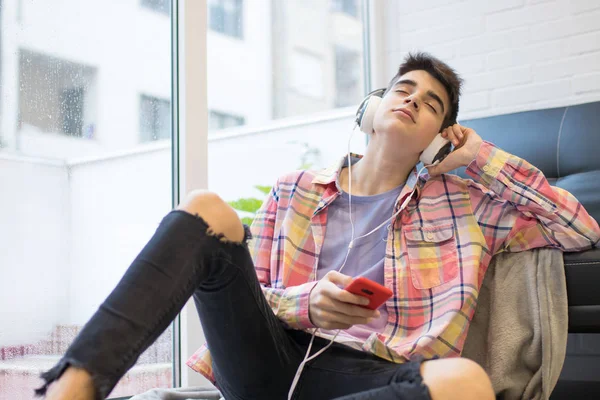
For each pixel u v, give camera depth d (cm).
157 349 213
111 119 224
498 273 159
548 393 145
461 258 147
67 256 206
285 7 396
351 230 153
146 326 96
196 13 222
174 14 223
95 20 222
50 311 199
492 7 288
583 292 149
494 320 155
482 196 159
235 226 112
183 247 104
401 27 314
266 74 401
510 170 155
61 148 208
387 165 156
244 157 398
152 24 226
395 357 131
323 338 133
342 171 165
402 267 146
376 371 119
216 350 121
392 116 151
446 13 301
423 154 155
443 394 101
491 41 287
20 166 196
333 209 158
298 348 130
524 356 151
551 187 155
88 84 218
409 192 152
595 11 265
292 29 391
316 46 370
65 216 207
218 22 396
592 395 204
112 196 220
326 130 362
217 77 396
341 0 348
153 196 223
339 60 351
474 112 289
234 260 112
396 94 155
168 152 222
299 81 384
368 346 131
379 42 320
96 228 214
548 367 145
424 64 159
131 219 224
